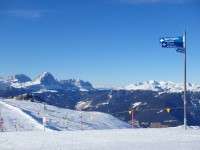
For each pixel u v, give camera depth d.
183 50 20.14
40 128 41.91
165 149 13.38
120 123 60.28
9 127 41.88
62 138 17.62
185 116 20.98
